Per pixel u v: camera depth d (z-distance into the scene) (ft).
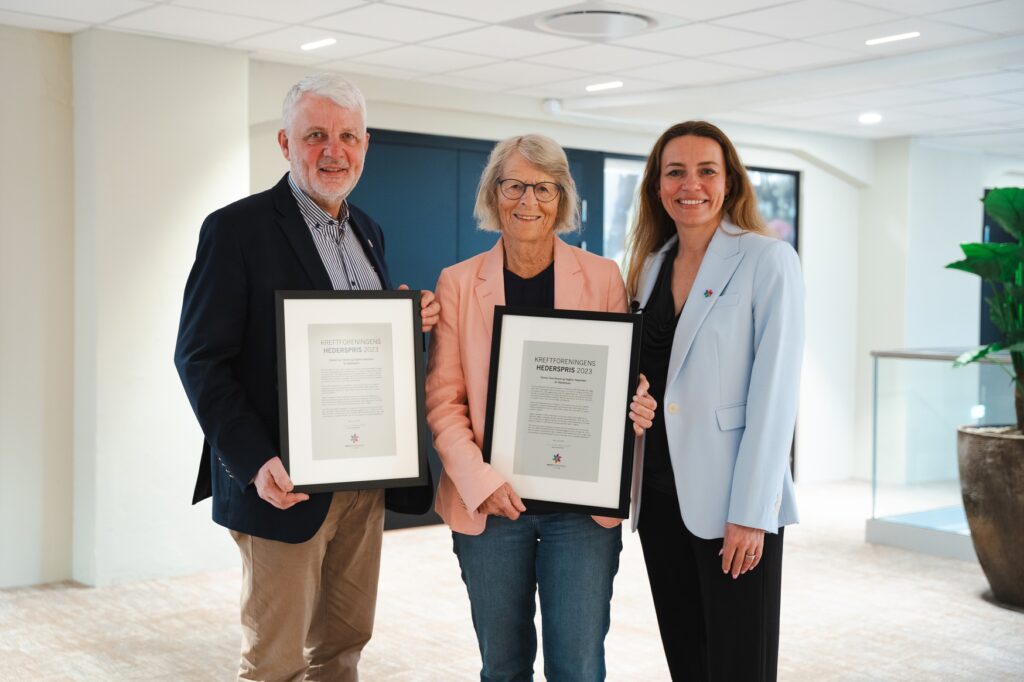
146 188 17.76
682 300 8.86
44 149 17.66
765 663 8.49
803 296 8.39
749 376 8.39
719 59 19.49
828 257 30.04
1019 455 16.08
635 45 18.25
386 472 8.14
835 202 30.09
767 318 8.23
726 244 8.57
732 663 8.50
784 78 21.03
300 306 7.99
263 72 19.89
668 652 9.27
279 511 8.15
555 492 8.28
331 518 8.62
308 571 8.43
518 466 8.32
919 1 15.26
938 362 20.62
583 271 8.69
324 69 20.52
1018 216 15.98
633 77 21.26
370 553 9.14
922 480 20.89
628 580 18.31
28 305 17.65
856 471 30.76
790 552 20.54
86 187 17.49
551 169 8.36
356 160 8.48
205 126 18.35
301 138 8.30
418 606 16.48
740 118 26.13
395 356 8.21
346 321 8.11
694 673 9.23
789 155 28.99
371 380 8.14
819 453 30.04
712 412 8.37
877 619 16.01
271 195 8.48
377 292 8.20
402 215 22.18
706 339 8.39
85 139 17.46
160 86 17.80
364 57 19.39
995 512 16.47
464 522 8.51
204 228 8.30
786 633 15.29
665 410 8.53
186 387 7.98
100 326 17.43
